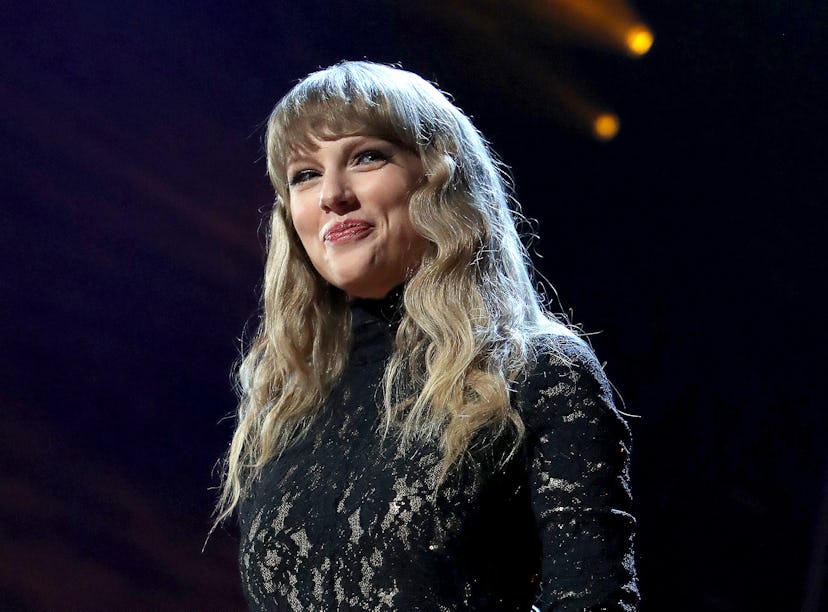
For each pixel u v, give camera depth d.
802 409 15.94
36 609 17.45
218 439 18.28
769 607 15.70
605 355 16.89
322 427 5.68
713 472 16.25
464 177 5.94
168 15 17.34
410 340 5.64
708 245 16.55
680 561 16.17
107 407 18.16
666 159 16.58
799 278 16.12
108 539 17.88
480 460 5.01
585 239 17.05
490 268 5.78
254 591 5.28
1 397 17.84
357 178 5.72
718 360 16.42
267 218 17.97
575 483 4.92
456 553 4.88
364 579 4.86
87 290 18.09
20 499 17.72
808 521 15.67
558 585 4.80
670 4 16.03
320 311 6.24
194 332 18.25
